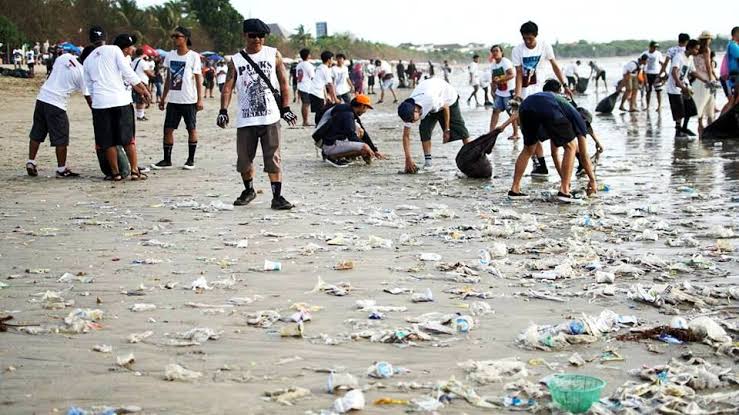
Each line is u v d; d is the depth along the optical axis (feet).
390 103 119.24
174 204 29.76
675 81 52.70
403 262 20.43
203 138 60.03
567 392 10.85
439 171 39.29
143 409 11.13
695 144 48.85
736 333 14.61
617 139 53.57
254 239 23.41
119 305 16.58
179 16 274.57
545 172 37.22
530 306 16.55
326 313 16.02
